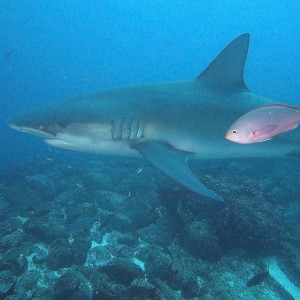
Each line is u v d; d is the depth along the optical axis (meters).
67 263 1.19
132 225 1.43
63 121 1.06
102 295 0.93
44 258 1.22
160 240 1.33
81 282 0.99
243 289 1.11
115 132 1.09
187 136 1.13
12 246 1.31
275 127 0.64
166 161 1.01
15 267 1.15
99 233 1.41
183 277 1.09
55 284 1.02
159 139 1.12
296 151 1.31
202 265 1.20
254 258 1.27
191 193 1.41
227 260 1.24
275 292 1.11
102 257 1.24
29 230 1.37
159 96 1.14
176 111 1.12
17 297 1.01
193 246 1.25
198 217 1.37
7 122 1.09
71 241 1.35
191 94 1.16
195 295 1.06
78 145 1.12
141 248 1.26
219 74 1.20
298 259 1.25
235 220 1.27
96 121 1.07
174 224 1.42
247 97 1.21
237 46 1.17
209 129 1.14
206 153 1.18
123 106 1.10
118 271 1.06
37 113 1.08
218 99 1.17
